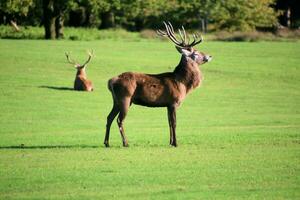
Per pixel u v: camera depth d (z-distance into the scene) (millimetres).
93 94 90500
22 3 158875
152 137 59625
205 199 36500
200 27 186000
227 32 171875
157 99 52844
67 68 111500
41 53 124188
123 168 43875
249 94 95188
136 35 175500
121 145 54344
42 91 90562
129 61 120875
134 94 52625
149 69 115062
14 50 126312
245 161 46594
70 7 159375
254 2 184375
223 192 38000
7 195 37031
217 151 50812
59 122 69562
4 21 193125
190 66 53844
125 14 189375
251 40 163250
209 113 78375
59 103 82250
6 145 53906
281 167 44625
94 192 37781
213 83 104000
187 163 45656
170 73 54000
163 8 187875
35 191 37906
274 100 90375
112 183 39812
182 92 53469
